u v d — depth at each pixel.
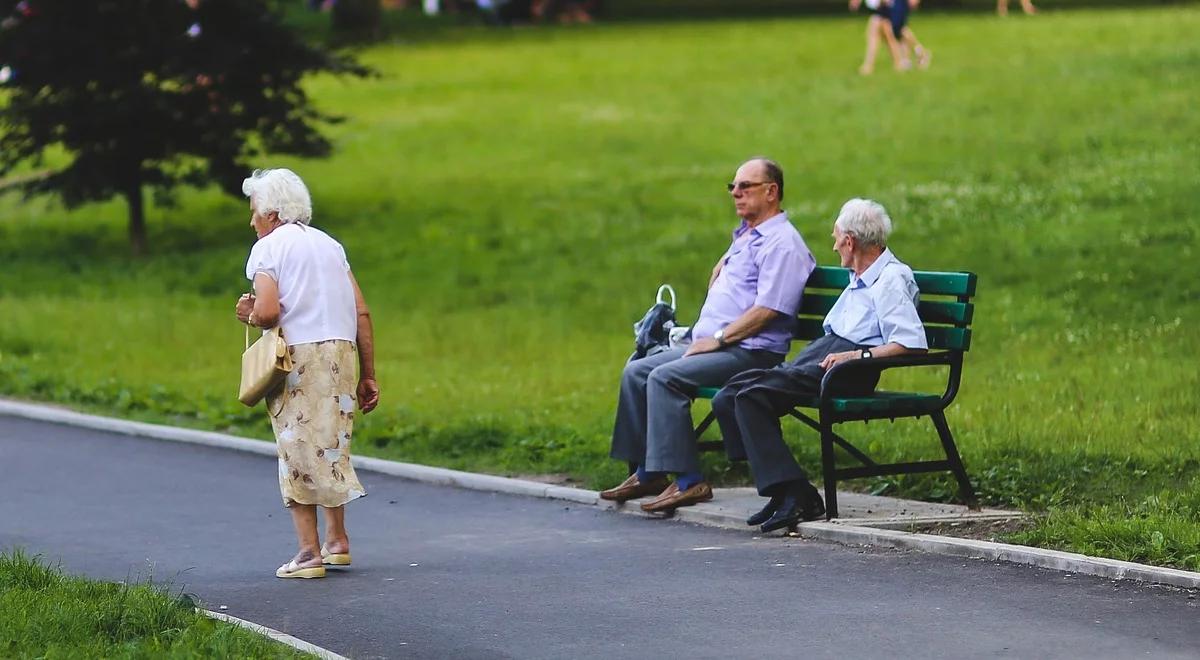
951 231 69.12
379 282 71.88
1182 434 33.22
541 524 29.22
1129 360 45.62
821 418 27.69
